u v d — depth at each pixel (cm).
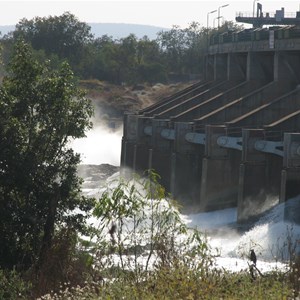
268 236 10475
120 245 3272
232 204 13488
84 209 7562
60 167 7581
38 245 6700
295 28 14575
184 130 14600
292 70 15212
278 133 12281
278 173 12444
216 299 2830
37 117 7669
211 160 13262
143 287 2961
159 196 3403
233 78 17562
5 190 7319
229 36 17650
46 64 7962
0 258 7012
